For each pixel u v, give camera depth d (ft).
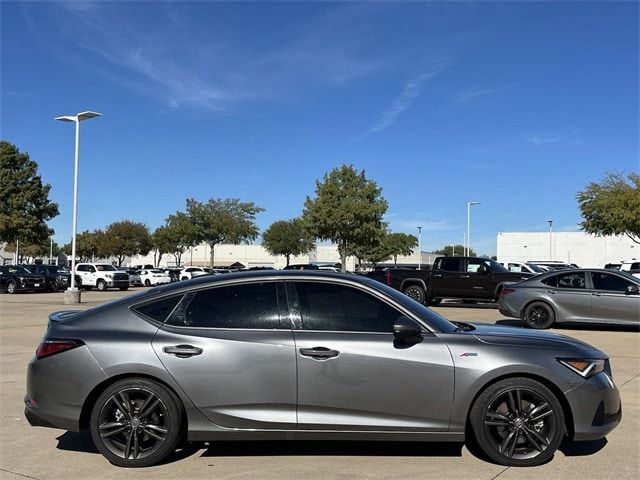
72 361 16.31
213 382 16.11
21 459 17.04
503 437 16.30
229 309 16.90
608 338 44.06
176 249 228.84
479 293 69.46
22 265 123.85
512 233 222.89
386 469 16.11
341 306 16.85
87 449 17.94
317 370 16.03
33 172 142.10
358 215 137.28
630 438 19.08
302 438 16.10
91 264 130.21
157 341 16.37
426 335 16.48
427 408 16.01
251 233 192.95
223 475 15.70
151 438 16.38
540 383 16.24
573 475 15.71
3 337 43.24
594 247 212.23
